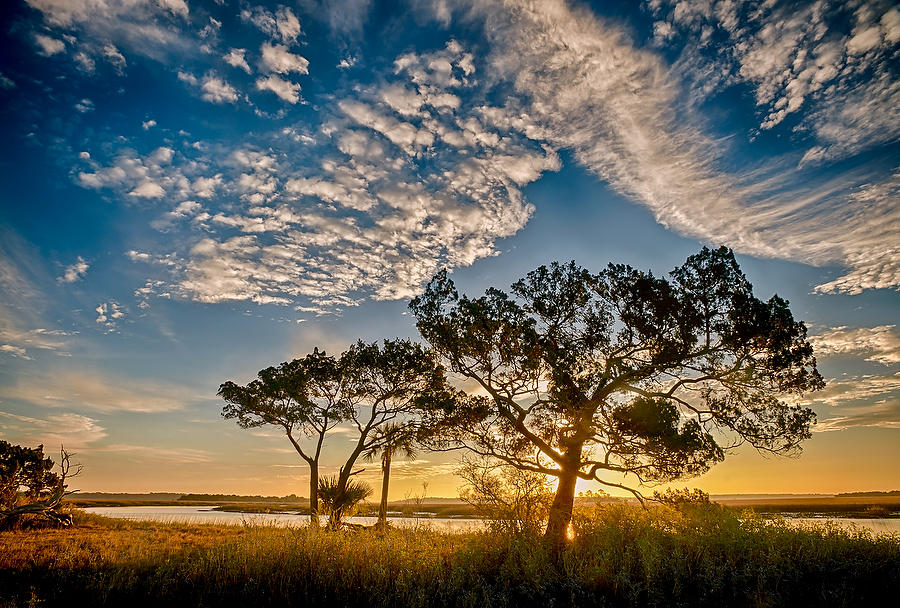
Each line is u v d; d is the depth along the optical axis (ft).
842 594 32.89
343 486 79.61
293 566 39.29
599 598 34.68
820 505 212.23
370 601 34.01
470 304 61.36
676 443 52.54
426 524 58.34
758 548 41.83
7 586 35.50
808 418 53.16
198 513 152.46
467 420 62.49
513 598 34.99
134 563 41.14
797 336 53.98
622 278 58.29
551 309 58.90
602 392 56.75
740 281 55.01
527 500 53.93
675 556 38.78
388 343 82.33
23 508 67.00
